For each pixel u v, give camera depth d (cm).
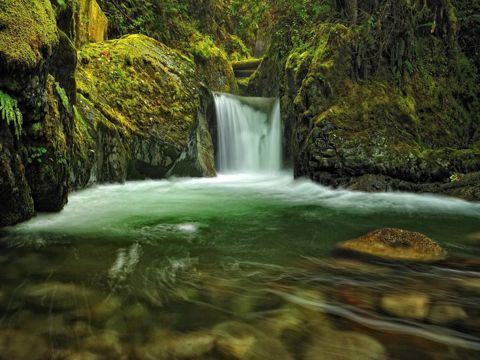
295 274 318
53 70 543
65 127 518
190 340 213
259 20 1455
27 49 384
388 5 895
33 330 219
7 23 382
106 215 536
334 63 884
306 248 396
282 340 215
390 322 237
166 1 1481
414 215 580
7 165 381
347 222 530
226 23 2027
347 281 303
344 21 981
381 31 902
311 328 229
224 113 1200
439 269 329
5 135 379
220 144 1189
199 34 1670
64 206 553
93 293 272
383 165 763
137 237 427
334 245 407
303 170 887
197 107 1024
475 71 979
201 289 285
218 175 1127
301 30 1147
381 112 848
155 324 230
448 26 977
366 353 203
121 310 247
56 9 548
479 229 493
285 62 1162
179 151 926
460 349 207
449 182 736
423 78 938
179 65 1075
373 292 282
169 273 316
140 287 285
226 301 264
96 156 730
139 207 612
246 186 905
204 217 552
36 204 472
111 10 1221
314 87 873
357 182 770
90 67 872
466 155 773
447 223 528
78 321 231
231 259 357
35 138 428
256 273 320
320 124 824
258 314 246
